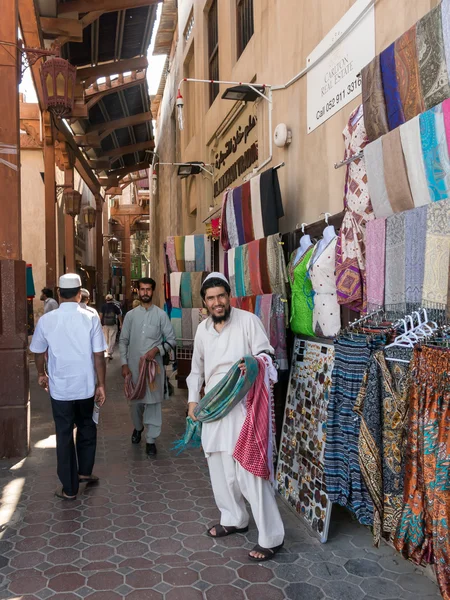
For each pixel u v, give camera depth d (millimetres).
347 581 2785
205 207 9430
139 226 43125
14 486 4234
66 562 3006
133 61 13352
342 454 3010
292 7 4867
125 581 2799
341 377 3029
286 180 5062
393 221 2811
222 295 3193
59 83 7250
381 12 3354
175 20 13617
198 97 10008
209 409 3148
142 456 5055
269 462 3049
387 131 2971
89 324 4035
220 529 3334
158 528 3457
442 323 2453
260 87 5660
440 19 2500
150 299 5258
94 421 4266
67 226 13820
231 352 3213
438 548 2242
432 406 2303
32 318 12398
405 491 2473
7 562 3008
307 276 3785
